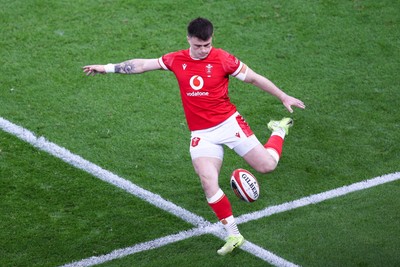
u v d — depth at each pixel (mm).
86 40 41531
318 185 31672
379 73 39531
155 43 41406
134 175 32344
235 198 31000
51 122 35594
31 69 39281
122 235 28859
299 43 41781
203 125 27188
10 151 33469
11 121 35500
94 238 28656
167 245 28344
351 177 32125
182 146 34188
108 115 36188
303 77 39188
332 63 40281
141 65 27500
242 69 26828
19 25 42594
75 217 29750
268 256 27594
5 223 29266
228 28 42812
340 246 27984
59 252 27891
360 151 33812
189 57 26703
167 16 43625
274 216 29812
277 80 38906
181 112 36531
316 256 27531
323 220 29484
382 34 42656
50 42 41312
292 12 44312
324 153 33688
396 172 32375
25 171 32281
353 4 45156
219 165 27234
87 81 38562
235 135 27344
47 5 44250
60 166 32688
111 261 27516
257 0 45281
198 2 44875
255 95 37781
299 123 35719
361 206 30250
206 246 28281
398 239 28250
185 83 26797
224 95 27125
